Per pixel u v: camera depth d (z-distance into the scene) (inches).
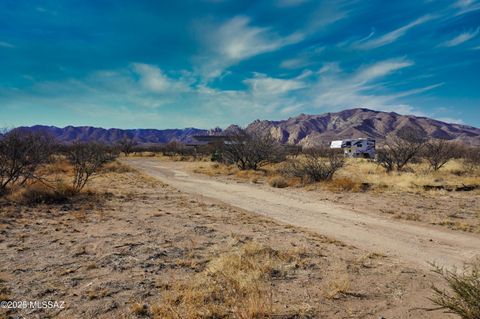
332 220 409.4
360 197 569.3
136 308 156.3
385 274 222.4
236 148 1084.5
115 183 714.8
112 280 192.9
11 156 507.5
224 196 589.3
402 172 926.4
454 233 349.1
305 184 719.1
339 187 662.5
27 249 247.3
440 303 161.5
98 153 797.2
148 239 282.4
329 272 219.9
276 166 1088.2
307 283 199.8
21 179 613.9
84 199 478.6
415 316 162.6
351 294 186.7
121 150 2827.3
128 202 477.4
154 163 1628.9
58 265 215.3
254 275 202.5
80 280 192.1
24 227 311.7
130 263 221.9
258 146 1058.7
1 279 190.5
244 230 335.0
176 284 187.5
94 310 156.8
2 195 458.0
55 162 988.6
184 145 3051.2
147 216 382.3
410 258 267.6
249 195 602.5
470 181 693.9
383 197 565.6
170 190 643.5
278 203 523.8
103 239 278.1
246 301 167.0
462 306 154.7
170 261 229.1
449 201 522.9
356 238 329.4
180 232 311.7
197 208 455.8
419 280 212.8
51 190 470.9
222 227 343.3
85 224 331.9
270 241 294.4
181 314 154.1
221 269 208.5
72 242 267.6
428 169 982.4
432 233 348.8
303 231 346.6
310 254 258.2
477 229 360.2
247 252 250.1
